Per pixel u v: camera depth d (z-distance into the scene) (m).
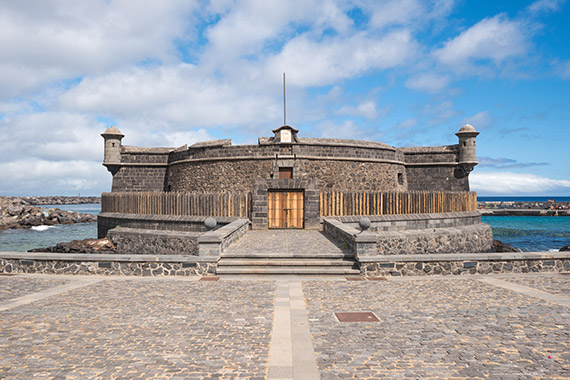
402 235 18.00
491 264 10.93
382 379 4.45
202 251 11.31
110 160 31.34
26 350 5.34
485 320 6.59
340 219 19.19
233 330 6.17
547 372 4.59
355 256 11.33
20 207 57.91
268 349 5.38
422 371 4.65
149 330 6.17
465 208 22.50
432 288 9.15
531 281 9.81
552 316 6.78
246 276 10.73
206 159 27.91
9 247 30.69
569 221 52.19
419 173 31.86
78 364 4.89
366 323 6.50
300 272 10.82
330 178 26.92
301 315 6.97
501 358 5.01
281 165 26.28
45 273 11.17
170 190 31.44
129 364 4.89
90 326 6.36
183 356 5.14
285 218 19.80
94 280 10.23
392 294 8.59
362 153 28.05
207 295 8.55
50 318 6.79
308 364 4.87
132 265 10.95
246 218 19.03
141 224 21.58
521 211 63.91
